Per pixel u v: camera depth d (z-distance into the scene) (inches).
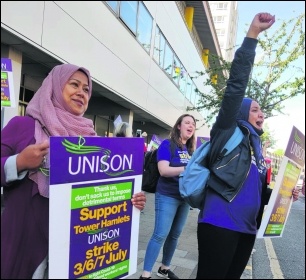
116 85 228.4
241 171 82.5
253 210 82.7
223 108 82.9
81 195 63.7
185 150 125.2
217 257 79.2
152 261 114.2
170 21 335.3
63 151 60.4
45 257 62.1
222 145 84.4
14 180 58.3
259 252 214.8
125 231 72.7
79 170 63.1
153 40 282.4
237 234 80.2
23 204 60.8
